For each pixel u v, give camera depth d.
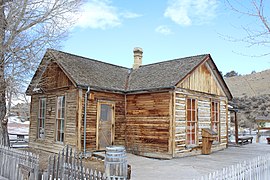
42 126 14.91
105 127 13.33
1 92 11.27
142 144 13.38
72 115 12.52
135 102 13.98
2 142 11.08
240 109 45.75
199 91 14.48
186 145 13.05
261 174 7.42
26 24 11.73
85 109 12.34
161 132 12.67
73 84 12.55
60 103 13.62
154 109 13.10
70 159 7.16
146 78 14.97
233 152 14.88
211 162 11.24
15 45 11.54
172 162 11.18
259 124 26.14
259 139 26.34
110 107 13.73
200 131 14.24
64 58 14.20
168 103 12.58
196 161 11.50
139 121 13.67
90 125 12.56
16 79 11.84
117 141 13.80
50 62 13.97
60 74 13.70
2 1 11.06
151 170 9.38
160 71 15.19
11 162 7.93
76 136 12.05
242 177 6.30
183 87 13.25
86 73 13.79
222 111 16.72
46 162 10.20
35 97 15.70
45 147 14.21
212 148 15.22
